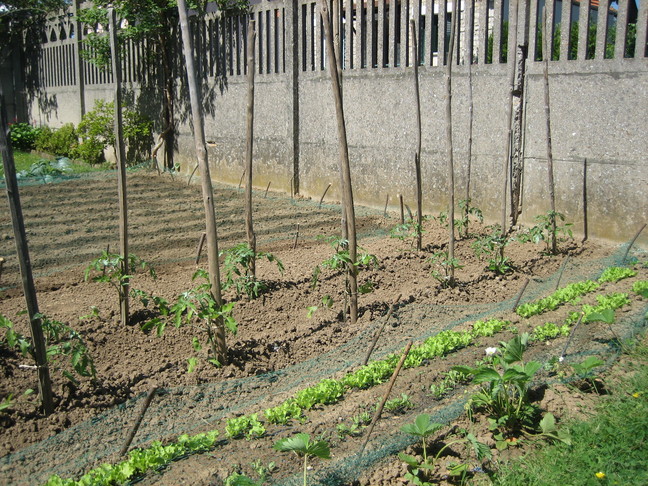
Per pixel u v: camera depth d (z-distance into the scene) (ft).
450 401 15.15
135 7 45.75
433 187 32.71
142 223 32.12
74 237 29.25
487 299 22.20
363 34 35.29
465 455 13.46
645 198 26.07
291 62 38.37
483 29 30.01
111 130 52.49
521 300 21.98
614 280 22.82
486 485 12.67
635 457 13.12
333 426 13.97
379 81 34.37
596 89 27.02
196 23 45.24
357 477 12.46
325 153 37.83
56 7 62.39
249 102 20.65
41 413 13.92
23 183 41.65
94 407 14.39
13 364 15.49
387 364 16.47
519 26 28.60
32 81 69.67
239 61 42.60
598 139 27.22
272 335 18.39
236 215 34.24
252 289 20.98
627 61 26.02
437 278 22.79
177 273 24.07
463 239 28.68
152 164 48.98
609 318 17.02
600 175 27.30
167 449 12.67
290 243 28.58
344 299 19.75
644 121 25.80
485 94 30.19
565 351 17.48
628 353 17.29
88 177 44.80
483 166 30.73
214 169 45.80
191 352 17.13
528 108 29.22
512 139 29.45
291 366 17.06
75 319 18.43
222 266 24.99
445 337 18.07
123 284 18.13
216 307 16.31
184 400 15.01
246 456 12.81
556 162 28.66
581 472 12.75
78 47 59.36
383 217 33.42
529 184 29.66
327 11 17.89
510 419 14.34
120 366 16.21
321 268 24.20
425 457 13.00
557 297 21.34
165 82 48.34
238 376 16.26
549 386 15.87
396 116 33.86
